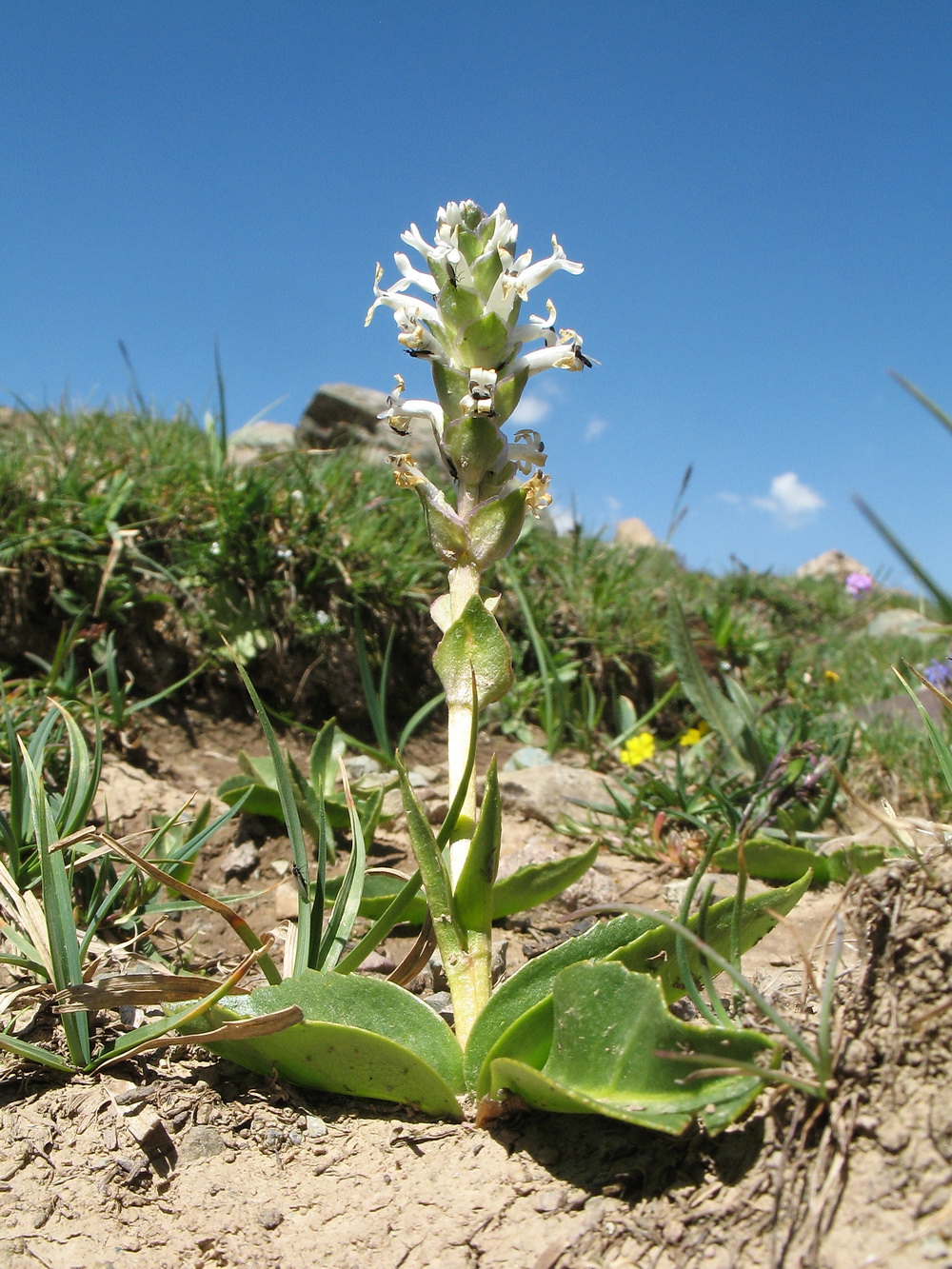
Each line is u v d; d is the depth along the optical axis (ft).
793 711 1.16
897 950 0.37
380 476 1.48
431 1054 0.45
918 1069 0.34
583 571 1.56
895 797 1.03
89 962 0.59
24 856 0.63
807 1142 0.35
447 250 0.48
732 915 0.45
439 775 1.10
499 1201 0.39
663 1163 0.38
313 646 1.19
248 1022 0.42
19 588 1.07
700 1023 0.48
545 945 0.68
